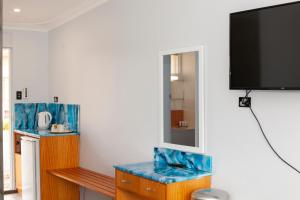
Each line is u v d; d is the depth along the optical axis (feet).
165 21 10.59
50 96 18.85
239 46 7.98
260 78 7.57
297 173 7.32
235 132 8.56
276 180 7.70
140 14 11.63
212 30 9.10
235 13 8.05
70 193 15.44
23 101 18.53
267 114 7.87
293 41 7.00
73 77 16.25
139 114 11.73
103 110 13.80
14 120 18.25
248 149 8.27
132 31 12.03
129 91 12.23
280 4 7.23
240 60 7.96
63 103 17.28
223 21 8.81
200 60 9.34
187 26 9.83
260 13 7.57
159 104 10.69
